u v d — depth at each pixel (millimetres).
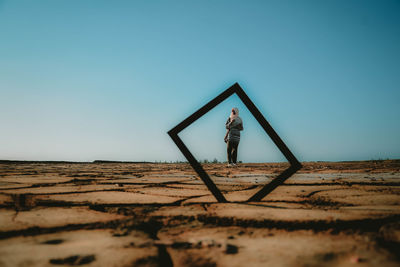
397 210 1539
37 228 1303
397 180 3520
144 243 1093
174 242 1101
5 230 1263
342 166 8625
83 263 890
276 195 2312
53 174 5512
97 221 1438
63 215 1586
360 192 2459
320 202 1938
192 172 6621
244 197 2293
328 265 876
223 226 1369
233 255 969
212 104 1921
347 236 1151
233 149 9000
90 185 3334
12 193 2465
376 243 1050
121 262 901
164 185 3355
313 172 5961
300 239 1130
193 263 909
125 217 1532
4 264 872
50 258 927
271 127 1891
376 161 11617
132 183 3613
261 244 1080
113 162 19266
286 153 1929
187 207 1791
